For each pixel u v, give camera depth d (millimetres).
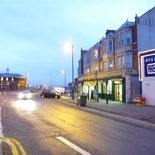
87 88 49125
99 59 46688
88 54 55625
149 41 34344
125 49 35156
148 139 10438
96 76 39188
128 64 34906
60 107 26188
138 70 31547
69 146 8969
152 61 27484
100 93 41000
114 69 36156
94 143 9500
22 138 10273
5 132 11539
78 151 8297
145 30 34281
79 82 54344
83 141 9812
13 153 7969
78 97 29109
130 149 8672
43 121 15266
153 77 27266
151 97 27484
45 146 8945
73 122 15086
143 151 8414
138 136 11086
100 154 7953
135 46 34125
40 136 10703
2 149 8398
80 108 25562
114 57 39531
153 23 34719
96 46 48750
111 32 45969
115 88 35500
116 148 8789
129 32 35094
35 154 7891
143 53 28859
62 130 12211
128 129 12992
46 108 24438
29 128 12664
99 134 11367
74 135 11000
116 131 12289
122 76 31953
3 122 14625
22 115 18219
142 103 27219
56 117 17438
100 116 18734
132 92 31375
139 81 30922
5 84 119625
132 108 23828
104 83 39562
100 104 28938
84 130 12328
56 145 9109
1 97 47906
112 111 21156
